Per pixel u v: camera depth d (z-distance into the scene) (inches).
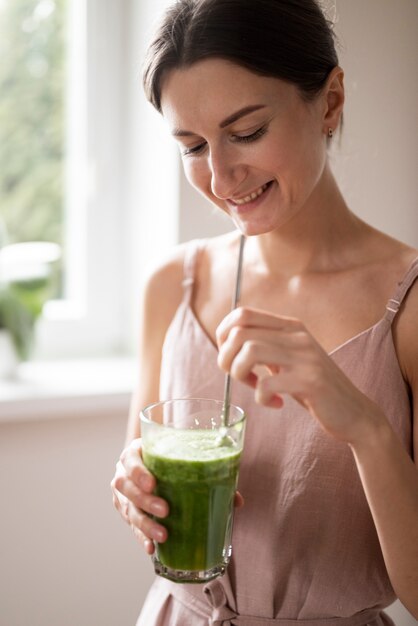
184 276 58.4
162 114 47.2
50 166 90.3
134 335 90.9
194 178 47.6
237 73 42.4
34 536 79.8
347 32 77.3
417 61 80.7
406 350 48.8
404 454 42.1
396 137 81.1
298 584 49.7
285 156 44.3
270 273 54.3
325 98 47.3
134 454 45.0
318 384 38.4
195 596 52.2
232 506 42.8
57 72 88.7
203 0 43.2
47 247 82.2
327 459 48.8
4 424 77.4
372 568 49.3
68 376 83.4
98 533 81.8
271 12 43.1
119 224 92.0
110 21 88.0
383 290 50.5
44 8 87.0
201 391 53.7
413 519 42.1
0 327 79.5
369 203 81.1
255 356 38.0
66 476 80.0
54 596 81.0
